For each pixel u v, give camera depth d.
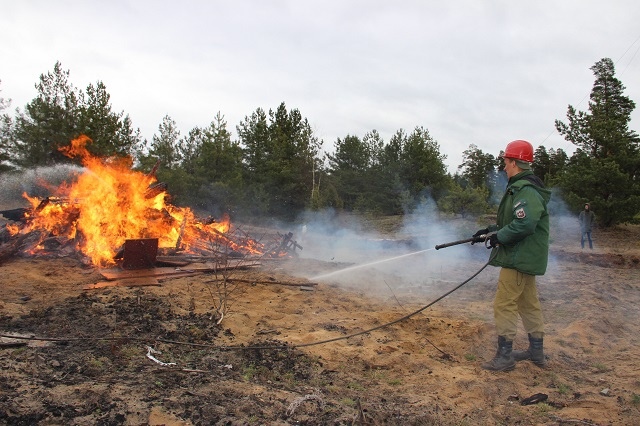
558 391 4.79
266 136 37.78
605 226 23.56
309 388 4.44
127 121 30.23
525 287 5.39
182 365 4.73
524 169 5.51
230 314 6.73
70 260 9.99
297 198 35.25
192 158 35.16
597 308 8.28
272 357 5.18
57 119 27.97
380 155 41.00
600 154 23.78
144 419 3.49
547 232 5.31
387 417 3.90
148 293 7.62
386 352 5.57
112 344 5.05
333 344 5.74
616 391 4.76
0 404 3.51
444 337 6.20
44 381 4.03
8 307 6.43
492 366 5.22
